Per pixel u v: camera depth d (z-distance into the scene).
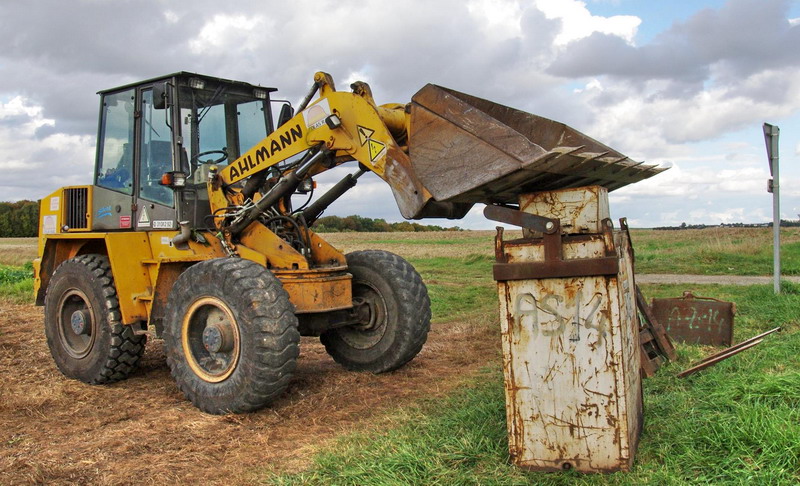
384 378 5.70
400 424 4.19
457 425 3.95
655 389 4.52
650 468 3.21
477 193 3.63
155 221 5.91
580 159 3.26
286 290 5.14
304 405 4.92
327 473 3.44
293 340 4.78
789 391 3.78
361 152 5.00
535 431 3.39
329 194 6.04
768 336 5.88
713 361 4.73
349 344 6.15
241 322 4.76
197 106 5.98
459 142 3.68
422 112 3.89
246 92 6.38
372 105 4.98
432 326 8.45
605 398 3.26
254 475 3.55
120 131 6.36
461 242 42.19
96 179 6.59
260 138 6.47
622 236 3.55
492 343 6.95
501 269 3.42
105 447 4.09
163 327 5.32
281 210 6.02
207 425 4.57
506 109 4.50
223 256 5.83
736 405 3.71
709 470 3.09
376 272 5.97
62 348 6.25
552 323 3.35
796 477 2.88
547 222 3.34
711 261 15.46
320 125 5.27
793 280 11.91
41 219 7.20
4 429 4.54
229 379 4.82
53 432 4.45
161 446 4.11
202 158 5.96
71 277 6.17
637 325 3.86
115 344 5.80
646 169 4.07
